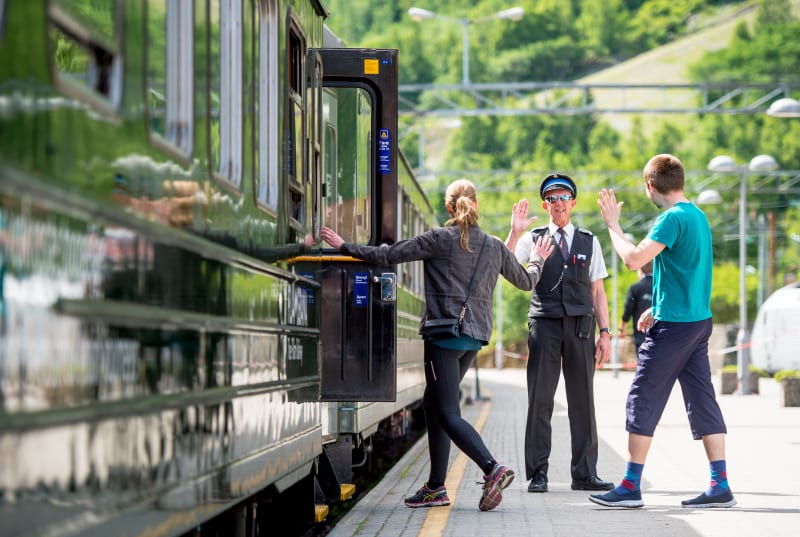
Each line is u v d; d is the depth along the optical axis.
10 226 4.27
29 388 4.44
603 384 57.09
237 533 8.91
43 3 4.61
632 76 184.38
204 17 7.12
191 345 6.71
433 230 12.43
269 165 9.25
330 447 14.48
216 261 7.33
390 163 12.58
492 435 24.73
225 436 7.50
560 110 47.22
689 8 191.00
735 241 143.75
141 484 5.77
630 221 111.31
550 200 14.38
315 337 11.16
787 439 22.69
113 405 5.36
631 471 12.67
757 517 11.96
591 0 185.50
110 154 5.37
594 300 14.49
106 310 5.27
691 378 12.62
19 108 4.38
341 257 12.71
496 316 137.75
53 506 4.67
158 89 6.36
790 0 170.50
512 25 175.38
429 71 170.75
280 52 9.55
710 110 47.28
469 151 162.38
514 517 12.12
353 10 177.00
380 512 12.69
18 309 4.34
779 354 57.34
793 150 149.25
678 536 10.73
